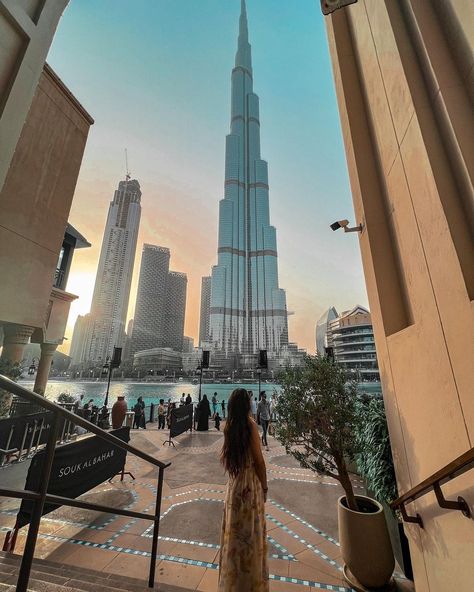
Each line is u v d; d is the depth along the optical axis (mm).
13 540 3510
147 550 3691
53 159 10656
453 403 2051
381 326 3436
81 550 3662
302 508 5035
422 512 2477
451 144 2229
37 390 11188
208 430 12445
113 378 133000
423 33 2475
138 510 4879
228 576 2111
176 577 3180
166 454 8594
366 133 4160
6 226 8852
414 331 2693
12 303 8922
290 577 3232
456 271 1999
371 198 3803
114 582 2420
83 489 4594
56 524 4293
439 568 2207
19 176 9352
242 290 188125
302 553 3697
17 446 6664
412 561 2738
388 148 3324
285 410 3740
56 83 10867
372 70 3791
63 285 14781
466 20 2146
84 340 148875
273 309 180125
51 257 10336
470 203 2043
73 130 11695
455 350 2021
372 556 2977
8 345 9219
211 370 134750
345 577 3160
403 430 2926
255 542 2193
